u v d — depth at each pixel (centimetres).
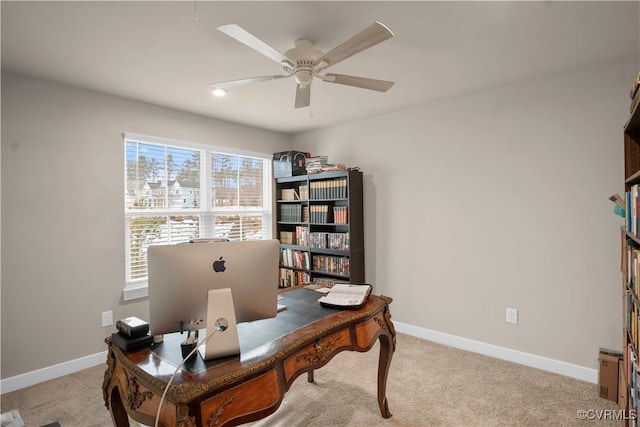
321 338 170
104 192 299
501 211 297
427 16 184
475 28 197
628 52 229
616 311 246
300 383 258
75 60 234
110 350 156
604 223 250
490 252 304
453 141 325
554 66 252
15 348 254
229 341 138
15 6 170
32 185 262
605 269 250
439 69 256
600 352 241
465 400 233
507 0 170
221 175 401
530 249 282
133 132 319
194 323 144
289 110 358
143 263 332
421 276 350
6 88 250
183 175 365
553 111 269
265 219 450
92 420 215
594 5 174
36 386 258
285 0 168
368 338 195
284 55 187
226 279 143
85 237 288
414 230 355
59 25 190
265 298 153
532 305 282
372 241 388
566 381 258
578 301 261
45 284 267
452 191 326
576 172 260
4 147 249
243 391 129
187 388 113
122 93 300
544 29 198
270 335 160
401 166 363
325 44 214
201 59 234
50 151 270
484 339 309
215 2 169
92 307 291
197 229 376
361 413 219
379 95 315
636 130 189
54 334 271
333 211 400
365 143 394
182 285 137
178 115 354
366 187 393
